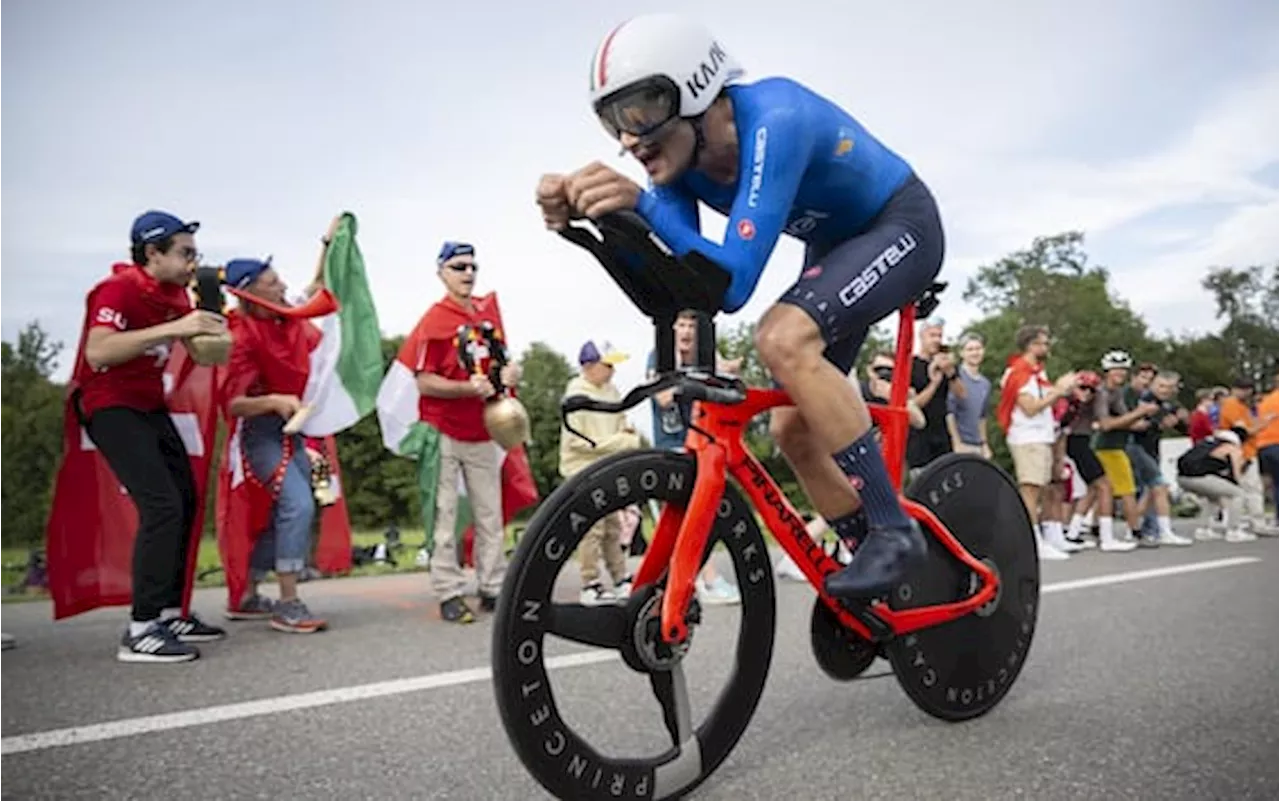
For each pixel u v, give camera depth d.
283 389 4.74
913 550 2.29
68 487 4.31
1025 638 2.95
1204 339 56.47
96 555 4.40
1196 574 6.12
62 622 4.92
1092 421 8.20
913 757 2.45
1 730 2.77
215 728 2.78
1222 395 11.74
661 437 4.92
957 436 7.40
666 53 2.00
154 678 3.46
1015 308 59.62
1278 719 2.77
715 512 2.20
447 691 3.22
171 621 4.23
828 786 2.24
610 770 2.06
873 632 2.54
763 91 2.14
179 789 2.26
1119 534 9.60
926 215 2.40
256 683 3.36
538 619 1.96
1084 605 4.84
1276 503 9.95
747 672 2.33
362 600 5.59
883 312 2.32
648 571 2.21
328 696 3.15
